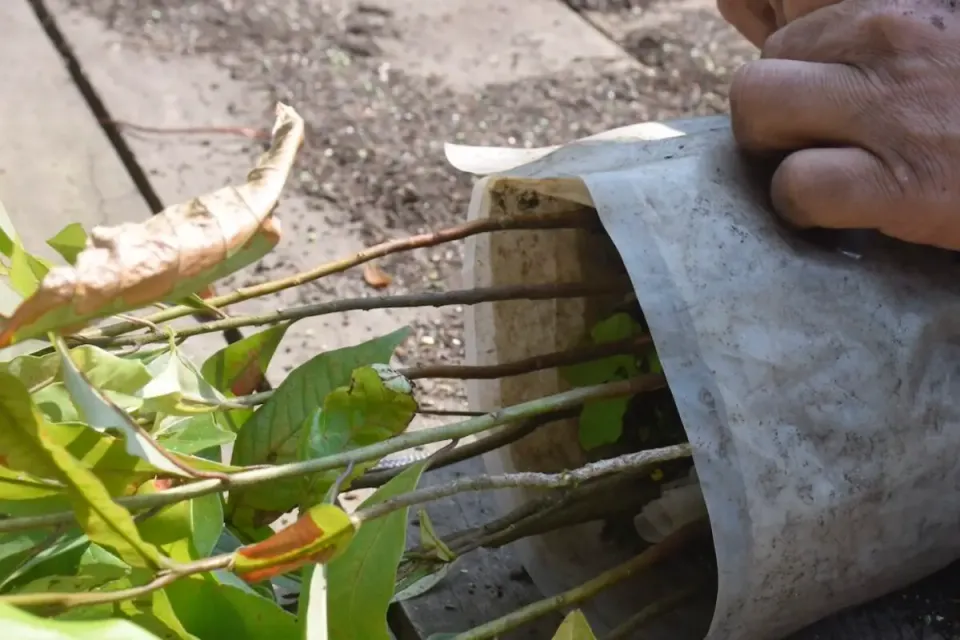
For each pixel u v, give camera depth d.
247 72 1.39
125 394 0.47
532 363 0.65
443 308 1.01
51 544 0.45
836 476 0.51
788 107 0.56
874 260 0.56
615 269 0.73
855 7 0.57
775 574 0.51
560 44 1.49
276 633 0.46
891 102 0.54
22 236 1.06
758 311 0.52
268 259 1.05
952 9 0.55
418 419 0.87
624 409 0.71
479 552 0.73
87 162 1.20
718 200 0.55
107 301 0.40
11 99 1.30
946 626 0.66
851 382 0.52
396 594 0.56
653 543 0.69
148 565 0.41
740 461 0.49
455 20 1.55
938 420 0.54
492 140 1.25
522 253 0.71
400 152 1.23
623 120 1.30
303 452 0.53
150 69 1.38
